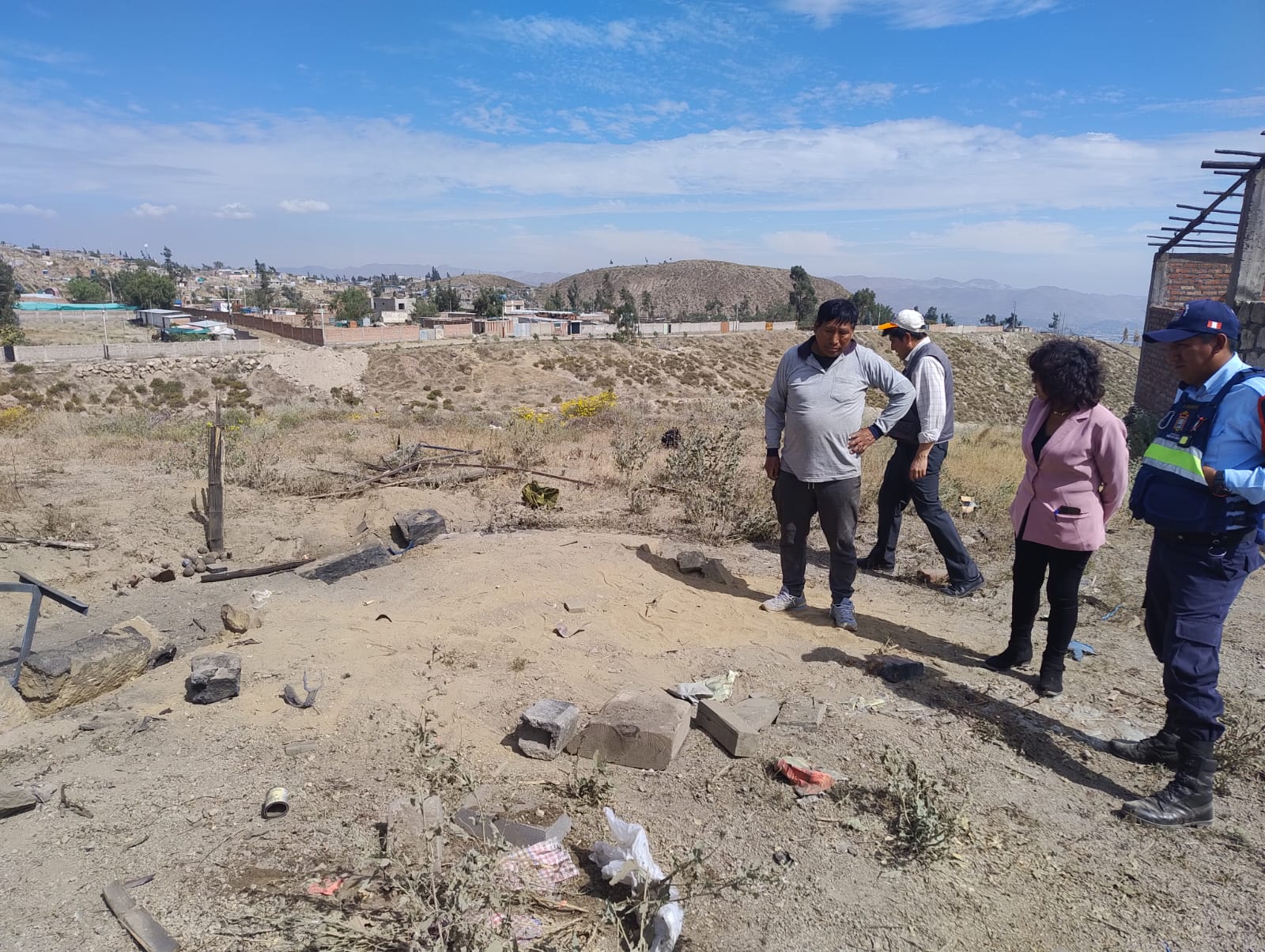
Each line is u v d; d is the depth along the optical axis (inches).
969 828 114.2
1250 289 405.4
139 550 255.6
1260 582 234.8
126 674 156.3
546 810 116.0
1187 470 119.4
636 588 211.0
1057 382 146.6
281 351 2241.6
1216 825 118.9
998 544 264.8
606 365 2578.7
